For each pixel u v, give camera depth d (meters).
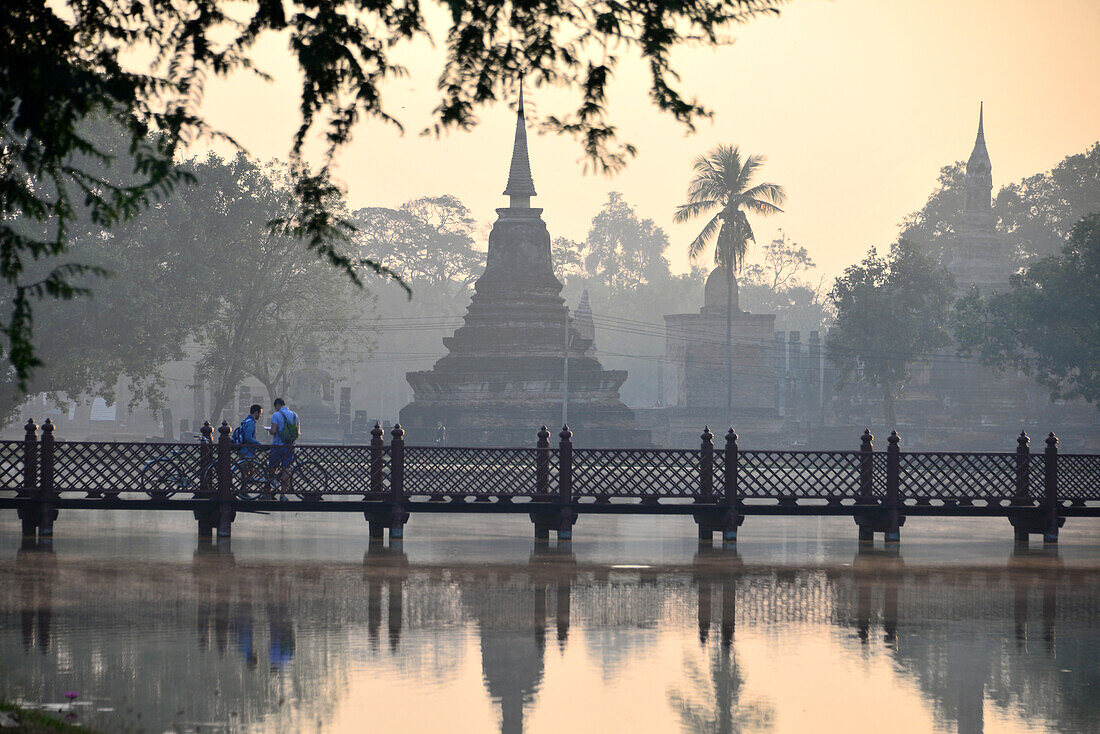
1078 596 25.56
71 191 77.12
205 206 89.44
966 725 14.50
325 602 23.03
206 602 22.78
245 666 17.11
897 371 113.06
